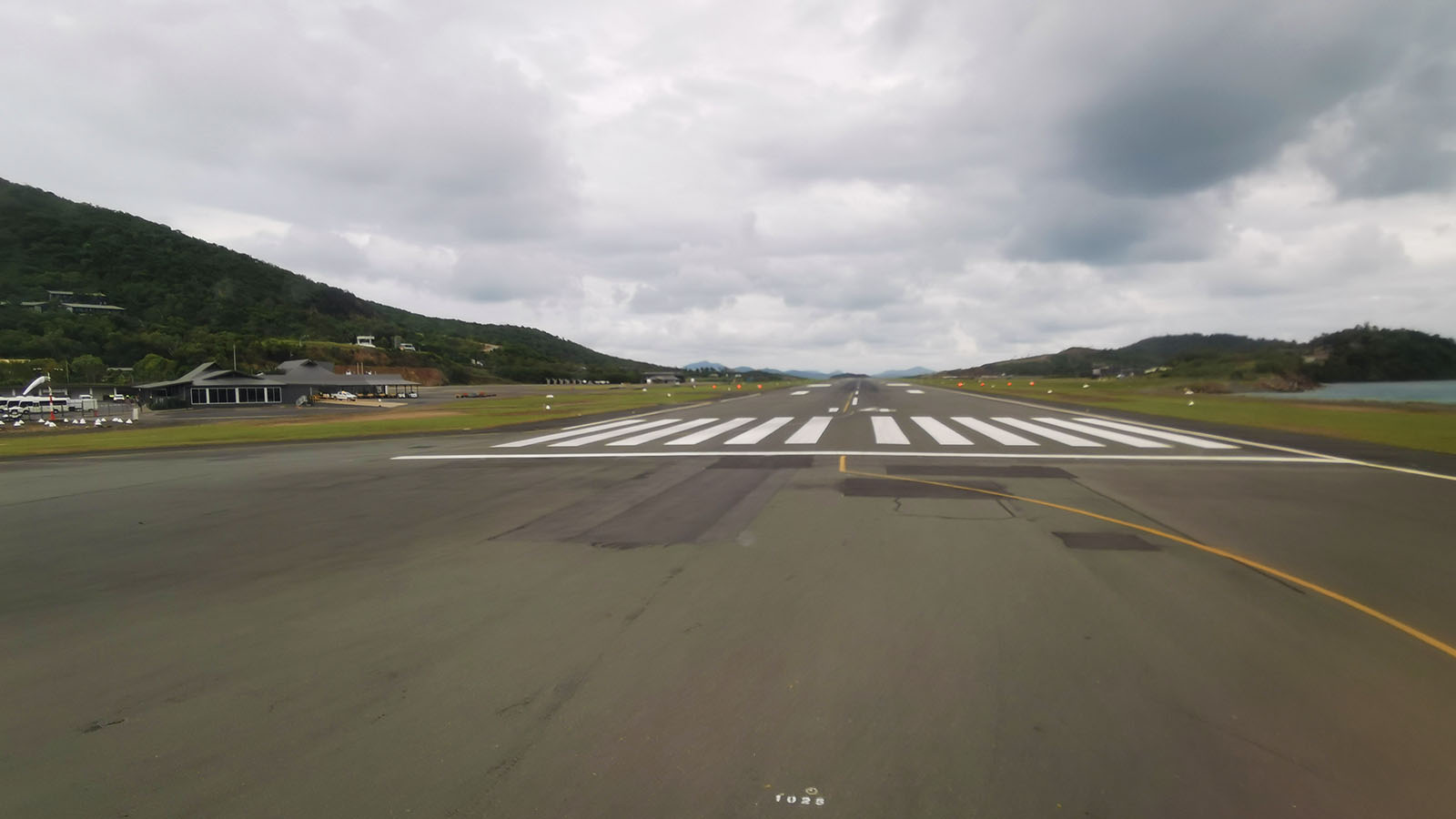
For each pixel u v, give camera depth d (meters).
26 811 2.55
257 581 5.48
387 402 55.53
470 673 3.65
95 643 4.23
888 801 2.48
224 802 2.58
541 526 7.29
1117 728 2.98
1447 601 4.61
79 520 8.13
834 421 21.33
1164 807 2.43
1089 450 13.34
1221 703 3.19
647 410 29.20
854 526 6.99
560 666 3.71
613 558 5.93
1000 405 28.58
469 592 5.07
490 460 13.30
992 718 3.07
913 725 3.02
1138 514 7.46
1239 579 5.10
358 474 11.63
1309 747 2.82
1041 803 2.46
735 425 20.59
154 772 2.80
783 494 8.91
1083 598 4.69
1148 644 3.88
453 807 2.50
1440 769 2.65
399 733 3.05
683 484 9.88
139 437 21.61
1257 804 2.45
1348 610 4.44
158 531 7.47
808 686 3.41
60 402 49.84
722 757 2.79
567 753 2.84
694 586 5.07
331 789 2.64
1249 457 12.06
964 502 8.20
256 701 3.41
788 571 5.43
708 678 3.53
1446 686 3.36
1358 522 7.00
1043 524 7.00
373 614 4.62
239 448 17.23
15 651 4.13
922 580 5.14
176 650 4.09
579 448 15.06
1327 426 17.41
